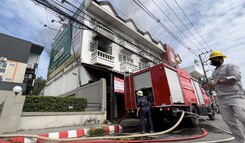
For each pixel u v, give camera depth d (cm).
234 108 287
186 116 667
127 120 1141
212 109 1118
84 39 1352
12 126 584
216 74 334
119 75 1274
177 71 737
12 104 604
